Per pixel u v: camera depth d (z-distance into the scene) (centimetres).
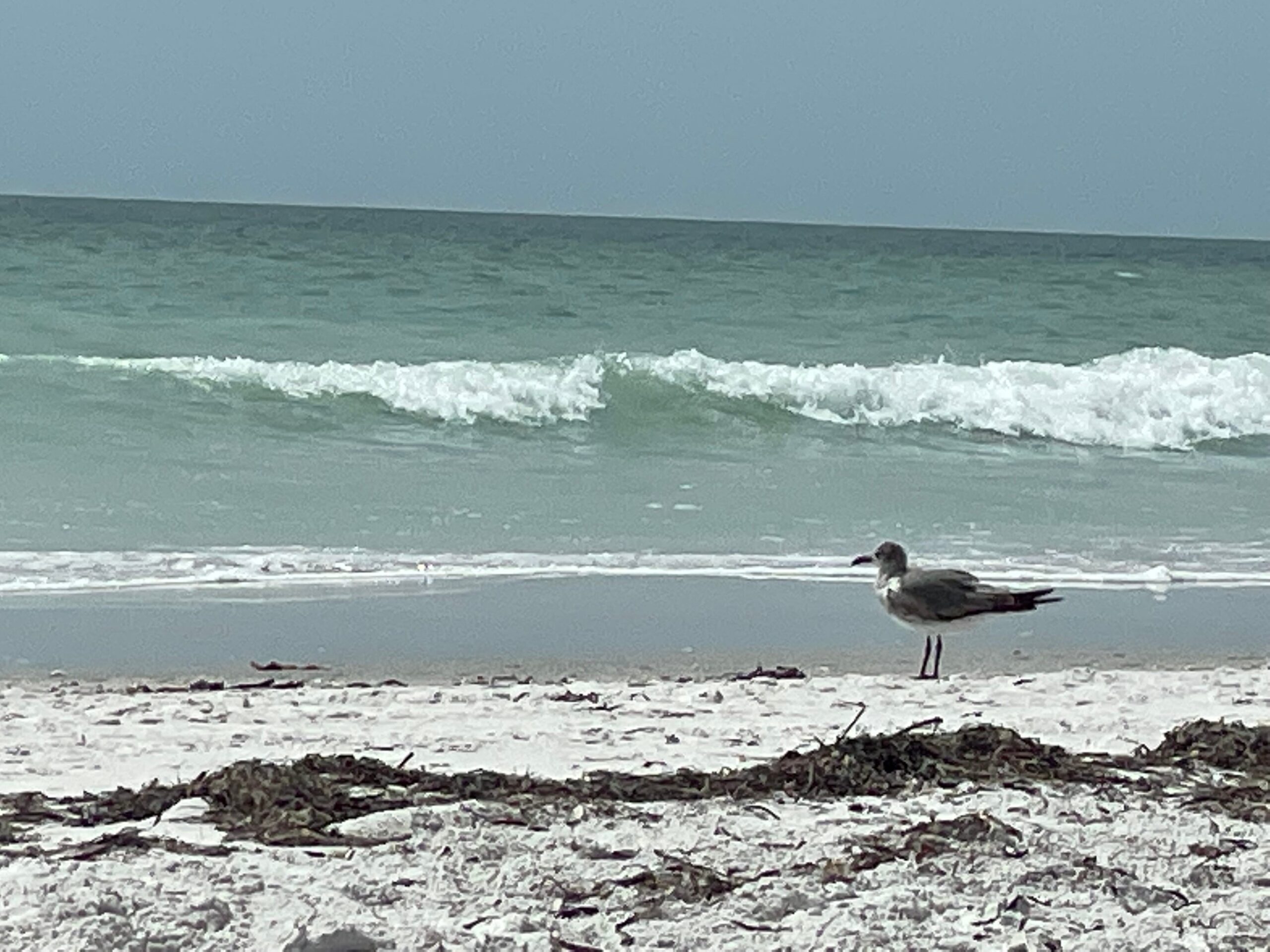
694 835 606
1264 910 532
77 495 1578
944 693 986
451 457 1877
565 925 505
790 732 868
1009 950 492
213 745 819
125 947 468
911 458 2020
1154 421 2228
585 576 1355
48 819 632
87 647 1084
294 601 1238
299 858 569
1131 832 617
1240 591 1398
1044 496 1800
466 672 1045
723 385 2167
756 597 1298
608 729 869
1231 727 798
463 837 592
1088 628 1238
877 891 543
